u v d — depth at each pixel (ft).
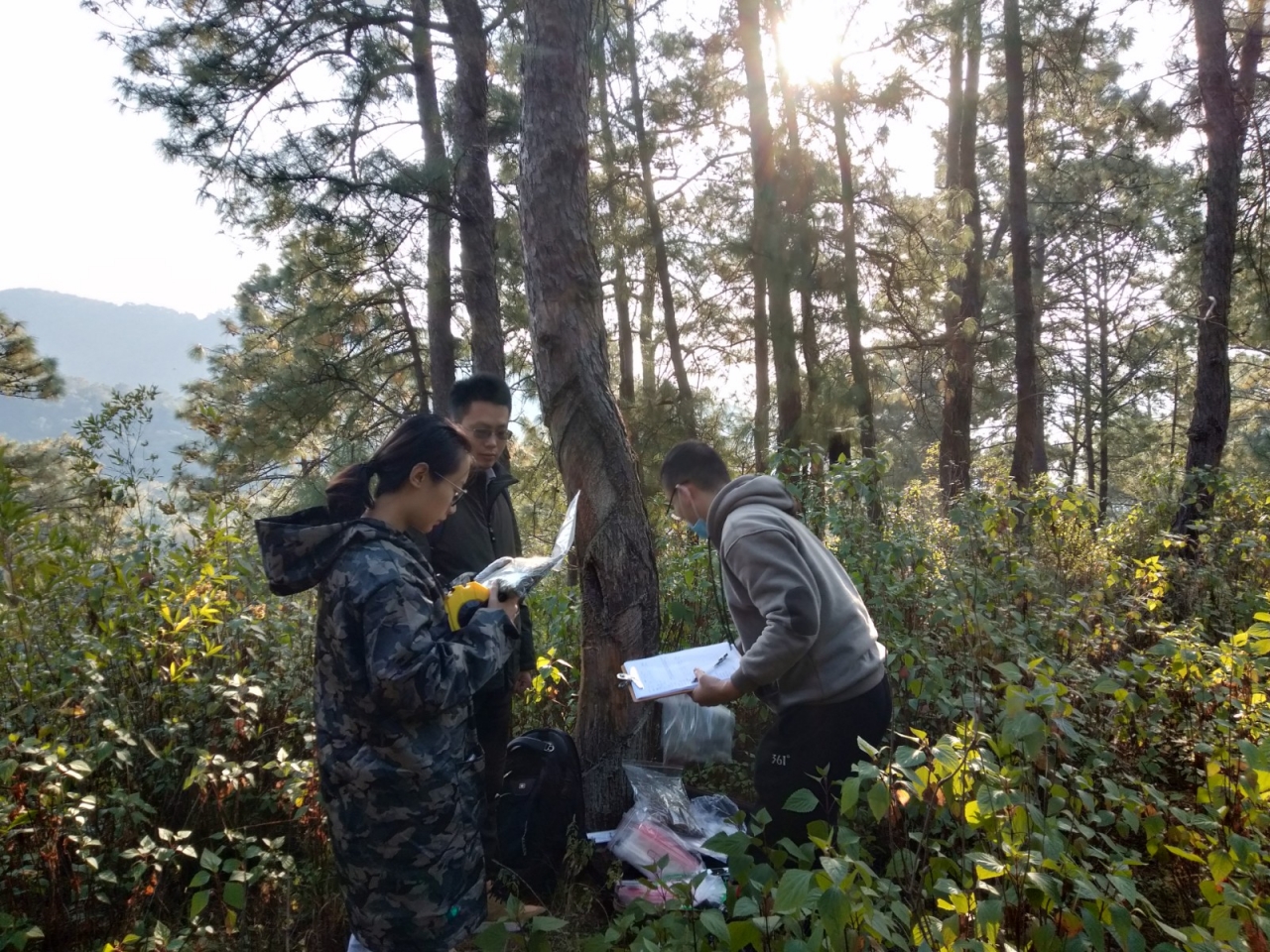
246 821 10.29
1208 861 7.27
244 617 11.50
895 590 13.83
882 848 9.50
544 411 11.43
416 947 7.16
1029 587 15.43
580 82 11.29
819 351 36.50
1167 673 11.38
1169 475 29.43
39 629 11.02
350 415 46.75
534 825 9.33
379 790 6.89
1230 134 28.68
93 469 14.06
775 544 8.18
